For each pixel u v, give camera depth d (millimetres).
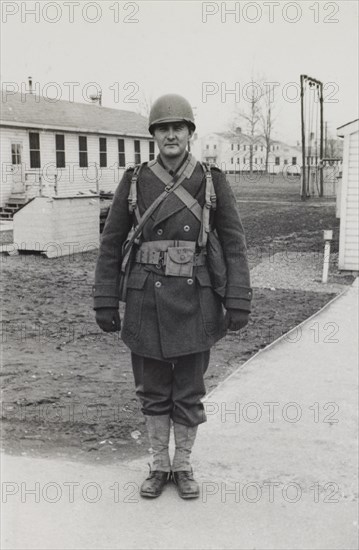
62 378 5699
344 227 12641
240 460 3986
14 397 5145
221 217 3379
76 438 4309
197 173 3336
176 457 3531
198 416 3500
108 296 3398
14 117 25750
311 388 5434
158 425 3506
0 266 12992
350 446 4234
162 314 3299
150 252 3338
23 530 3123
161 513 3301
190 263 3301
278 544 3045
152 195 3314
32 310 8711
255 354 6523
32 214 14414
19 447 4133
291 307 9250
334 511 3365
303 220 23266
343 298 9938
